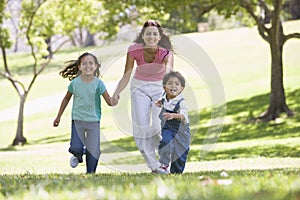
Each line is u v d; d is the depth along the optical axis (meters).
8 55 69.00
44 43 35.09
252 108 36.38
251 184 6.71
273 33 30.95
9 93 52.50
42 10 34.94
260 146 26.83
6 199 6.14
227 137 30.56
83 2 34.28
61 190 6.79
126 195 5.98
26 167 21.81
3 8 33.16
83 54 11.05
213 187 6.17
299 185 6.41
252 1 29.72
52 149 29.70
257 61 49.47
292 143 26.84
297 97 36.50
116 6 29.72
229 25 65.44
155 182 7.21
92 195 6.10
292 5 59.28
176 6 28.03
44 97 49.78
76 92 11.08
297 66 44.91
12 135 39.19
